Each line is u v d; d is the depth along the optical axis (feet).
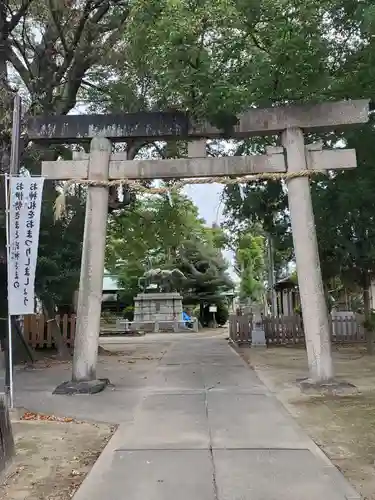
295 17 30.19
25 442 20.34
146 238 67.05
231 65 34.01
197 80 29.35
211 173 32.96
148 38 30.35
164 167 33.14
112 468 16.87
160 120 33.17
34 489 15.39
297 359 46.91
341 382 30.60
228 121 31.22
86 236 33.09
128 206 62.54
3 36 43.93
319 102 32.55
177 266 134.41
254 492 14.62
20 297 28.78
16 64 47.62
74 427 22.93
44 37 47.44
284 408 25.80
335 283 77.15
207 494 14.52
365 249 49.06
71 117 33.65
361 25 30.22
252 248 146.10
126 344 71.31
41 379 37.63
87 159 33.78
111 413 25.50
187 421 23.25
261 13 29.91
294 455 17.97
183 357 51.01
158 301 121.19
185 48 28.71
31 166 46.50
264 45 32.17
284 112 32.68
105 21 49.03
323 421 22.99
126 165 33.30
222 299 140.97
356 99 34.14
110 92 49.14
